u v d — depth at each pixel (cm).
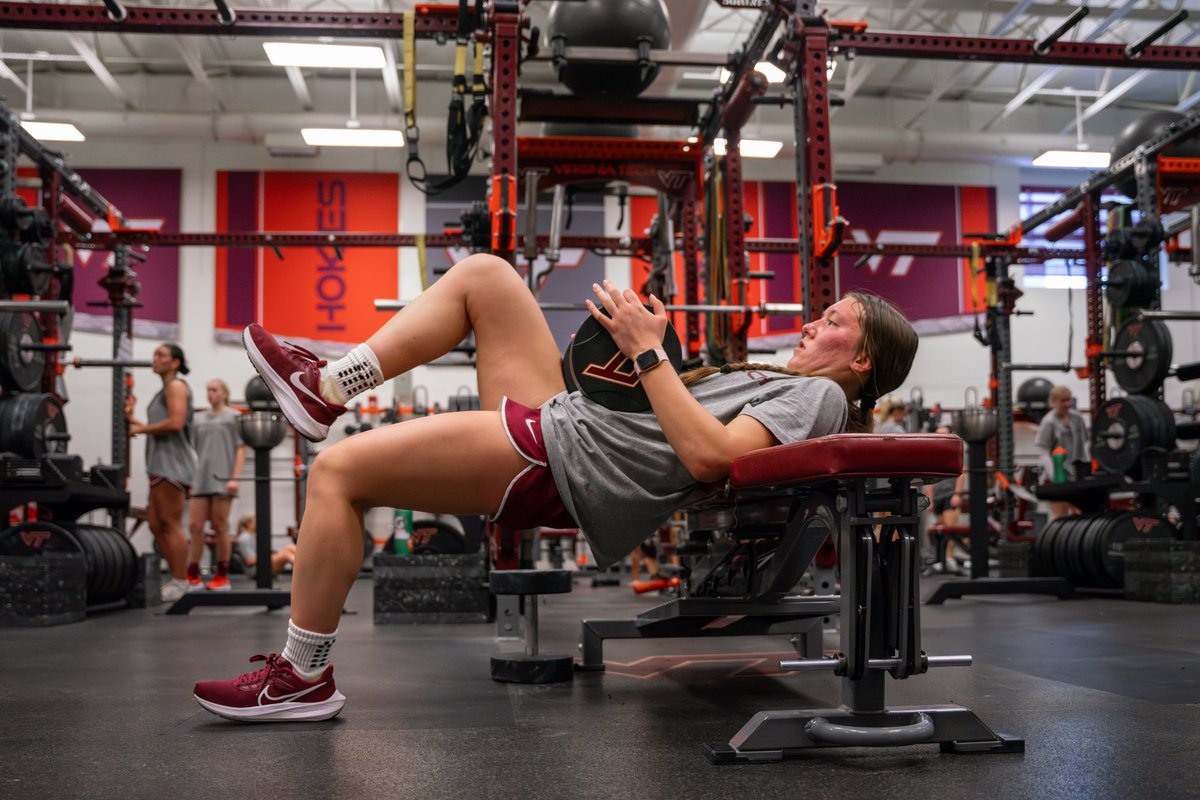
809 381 161
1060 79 1194
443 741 156
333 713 175
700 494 170
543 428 162
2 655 290
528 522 169
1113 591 527
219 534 574
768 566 188
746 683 222
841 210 1219
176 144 1153
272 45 798
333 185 1160
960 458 136
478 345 179
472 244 482
